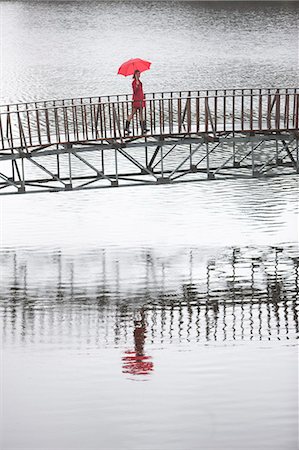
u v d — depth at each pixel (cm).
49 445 6662
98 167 14400
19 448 6625
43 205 12638
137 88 9906
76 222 11938
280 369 7712
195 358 7938
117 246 10975
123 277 9906
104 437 6744
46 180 10681
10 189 13350
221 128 11350
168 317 8850
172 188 13238
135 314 8919
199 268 10156
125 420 6938
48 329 8544
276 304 9125
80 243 11069
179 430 6819
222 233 11394
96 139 9850
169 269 10112
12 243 11144
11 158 9775
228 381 7500
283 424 6856
